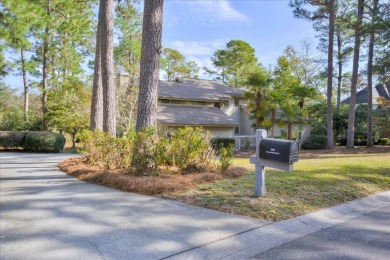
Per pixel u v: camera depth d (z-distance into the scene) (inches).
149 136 266.8
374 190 237.0
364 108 965.2
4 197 213.5
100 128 429.1
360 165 341.4
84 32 805.2
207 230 147.5
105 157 302.0
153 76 295.4
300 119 788.6
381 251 126.0
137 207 186.9
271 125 721.0
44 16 369.4
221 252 126.6
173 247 129.1
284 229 152.6
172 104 776.9
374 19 608.4
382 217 176.4
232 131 784.3
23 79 944.9
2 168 364.8
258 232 146.6
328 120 707.4
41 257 118.6
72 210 181.8
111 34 382.6
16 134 658.2
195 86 877.2
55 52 855.1
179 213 173.8
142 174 258.5
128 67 853.8
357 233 148.8
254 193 205.3
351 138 723.4
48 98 834.2
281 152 183.9
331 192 218.1
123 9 532.1
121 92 791.1
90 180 270.2
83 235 141.9
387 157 466.9
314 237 143.6
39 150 649.6
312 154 589.0
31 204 195.2
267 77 689.6
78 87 838.5
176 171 275.4
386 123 788.6
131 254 122.2
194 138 281.3
